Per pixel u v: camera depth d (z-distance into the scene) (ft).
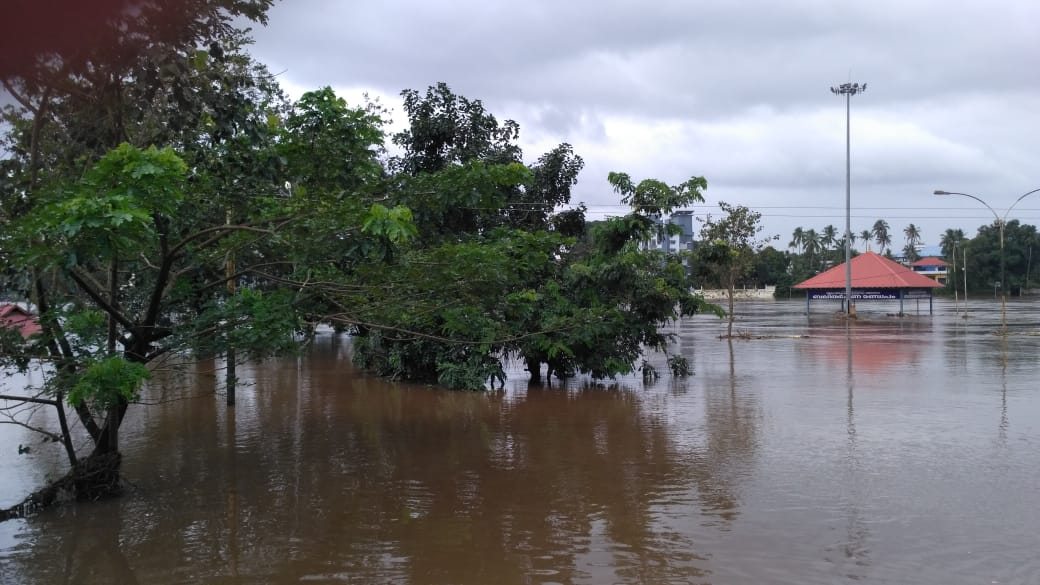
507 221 64.54
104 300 27.09
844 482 27.94
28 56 18.26
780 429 38.32
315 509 25.64
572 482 28.68
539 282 57.21
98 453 27.53
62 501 26.76
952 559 20.11
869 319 148.66
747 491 27.02
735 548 21.25
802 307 215.92
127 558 21.29
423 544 22.03
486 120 65.00
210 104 27.37
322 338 116.67
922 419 40.40
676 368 61.16
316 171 29.30
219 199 28.71
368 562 20.67
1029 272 307.37
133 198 19.71
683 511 24.80
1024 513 23.95
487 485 28.40
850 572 19.34
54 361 25.72
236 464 32.32
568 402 48.80
